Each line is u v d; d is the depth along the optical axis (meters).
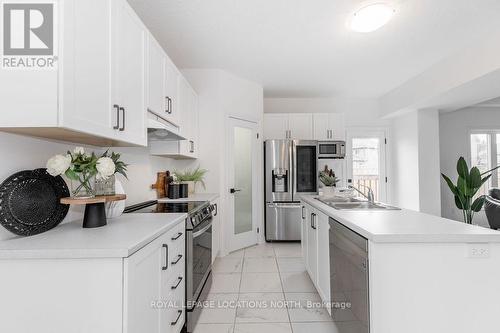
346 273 1.60
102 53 1.32
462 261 1.25
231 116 3.80
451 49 3.14
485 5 2.29
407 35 2.80
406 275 1.25
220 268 3.15
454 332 1.25
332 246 1.86
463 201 4.22
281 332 1.92
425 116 4.52
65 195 1.50
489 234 1.23
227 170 3.74
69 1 1.07
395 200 5.20
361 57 3.34
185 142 2.92
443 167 5.34
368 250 1.32
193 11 2.34
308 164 4.33
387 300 1.25
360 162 5.31
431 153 4.52
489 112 5.32
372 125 5.27
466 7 2.32
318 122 4.61
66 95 1.06
